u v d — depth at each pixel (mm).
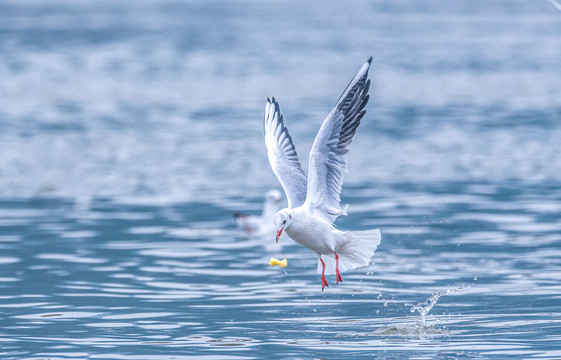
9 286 12383
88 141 28766
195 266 13766
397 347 9406
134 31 88250
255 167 24062
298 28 94062
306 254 14836
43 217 17859
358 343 9586
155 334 10008
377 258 14102
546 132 30031
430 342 9562
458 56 64500
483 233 15859
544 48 70625
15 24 93938
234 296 11859
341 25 98750
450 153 26031
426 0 164000
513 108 37594
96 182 21891
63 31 86562
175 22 101625
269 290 12227
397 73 53438
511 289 11984
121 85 48312
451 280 12578
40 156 25719
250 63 59938
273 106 10906
